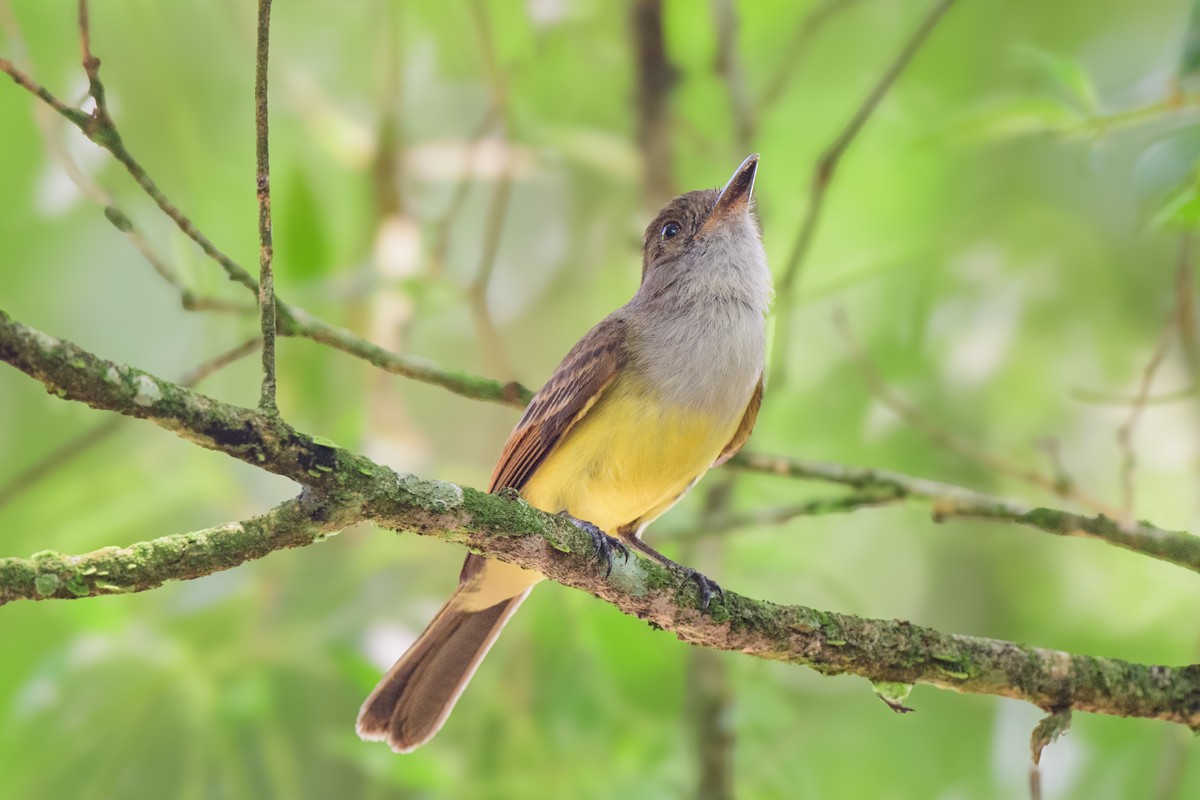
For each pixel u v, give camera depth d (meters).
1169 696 8.05
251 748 10.64
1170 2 12.84
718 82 13.56
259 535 6.18
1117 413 12.78
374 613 10.70
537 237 14.58
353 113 13.96
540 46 12.56
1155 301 12.78
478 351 14.52
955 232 12.88
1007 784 11.70
